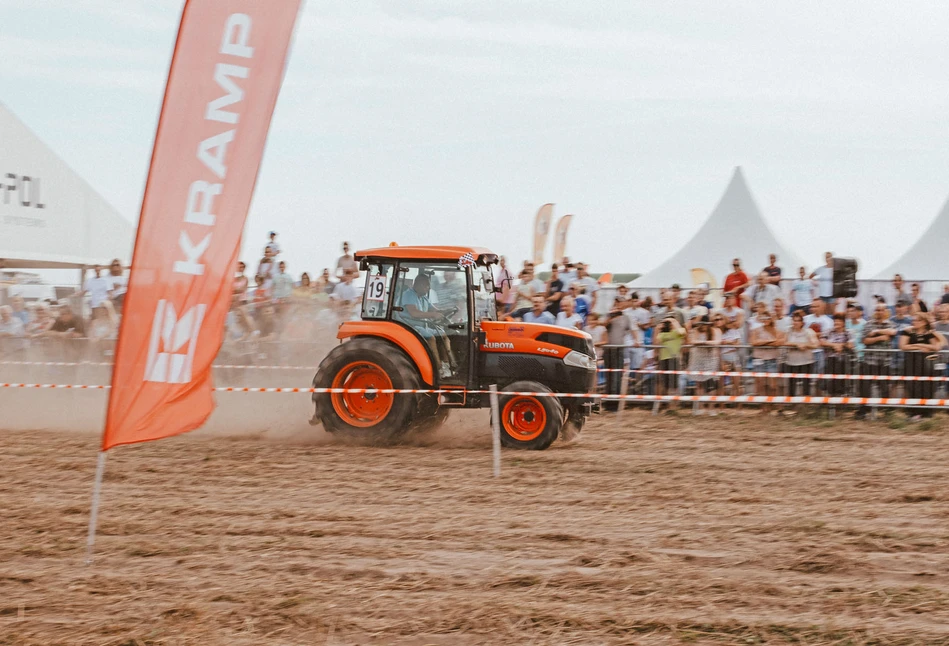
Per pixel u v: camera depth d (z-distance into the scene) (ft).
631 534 32.27
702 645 22.08
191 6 27.12
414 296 51.62
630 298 71.00
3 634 22.54
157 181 26.84
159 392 27.25
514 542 31.12
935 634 22.70
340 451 48.55
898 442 53.93
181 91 27.09
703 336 67.72
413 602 24.85
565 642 22.24
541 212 110.22
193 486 39.70
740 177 100.63
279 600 24.95
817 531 32.65
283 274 78.79
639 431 58.39
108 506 35.91
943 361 63.05
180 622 23.40
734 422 62.54
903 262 89.20
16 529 32.48
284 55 28.19
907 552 30.17
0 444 50.60
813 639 22.38
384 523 33.58
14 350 73.97
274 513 34.88
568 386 51.26
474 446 50.88
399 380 50.03
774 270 72.28
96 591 25.84
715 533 32.35
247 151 27.96
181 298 27.30
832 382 64.64
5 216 70.59
